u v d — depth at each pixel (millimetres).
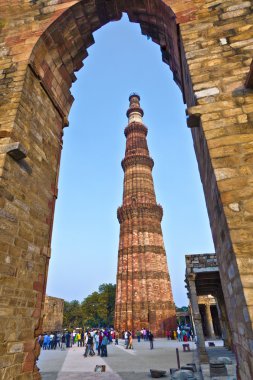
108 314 65938
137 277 33594
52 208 8141
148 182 41750
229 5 6684
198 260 13852
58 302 39406
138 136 47500
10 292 5535
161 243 37000
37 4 8758
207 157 5293
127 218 38281
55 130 8852
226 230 4348
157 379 10414
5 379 5016
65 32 8648
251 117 5023
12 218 5906
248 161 4602
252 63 4812
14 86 7035
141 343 27922
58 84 9156
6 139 6125
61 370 13016
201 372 10258
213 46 6207
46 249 7355
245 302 3584
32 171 7031
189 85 6793
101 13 9094
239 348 4742
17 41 8008
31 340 6113
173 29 7594
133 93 55688
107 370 12750
